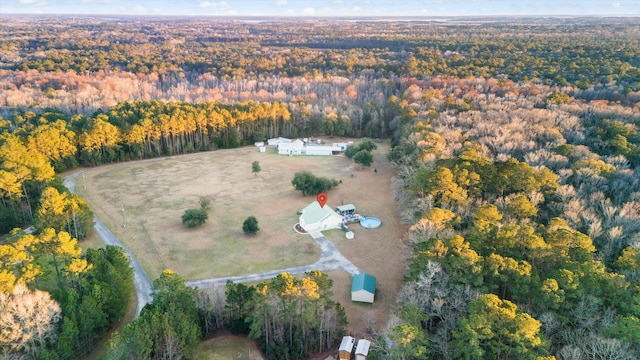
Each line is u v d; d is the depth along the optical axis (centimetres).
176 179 12681
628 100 15062
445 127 13125
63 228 8538
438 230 7175
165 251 8519
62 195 8744
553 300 5116
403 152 12425
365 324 6431
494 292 5722
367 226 9512
